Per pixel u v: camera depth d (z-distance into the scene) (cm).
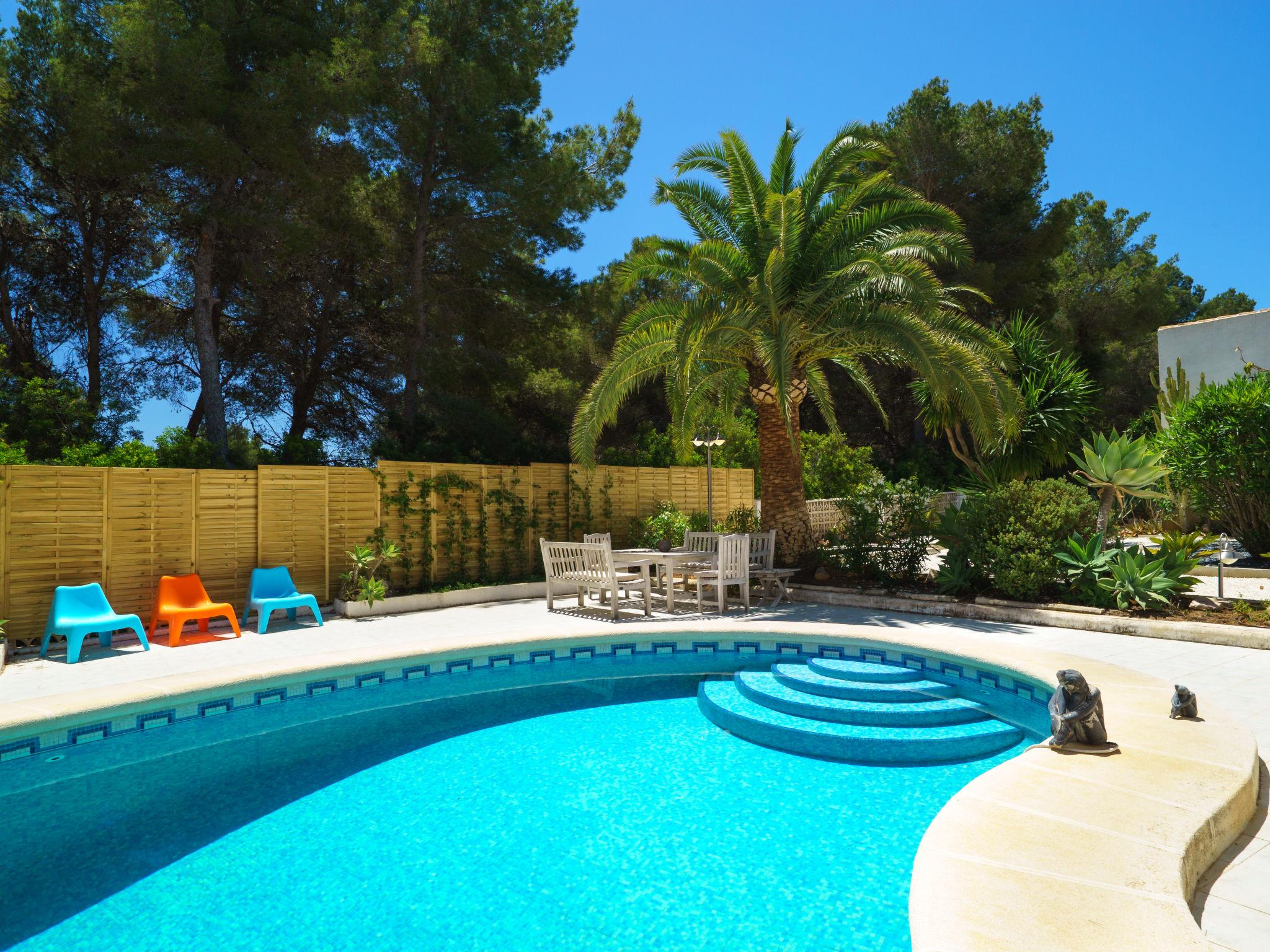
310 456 1547
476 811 431
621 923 308
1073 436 1253
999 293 2589
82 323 1919
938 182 2608
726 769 497
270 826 412
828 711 577
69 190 1686
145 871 362
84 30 1489
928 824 405
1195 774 369
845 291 1093
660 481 1598
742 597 1039
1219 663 668
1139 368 3250
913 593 1051
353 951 291
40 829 410
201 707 607
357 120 1670
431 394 1758
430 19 1720
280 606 956
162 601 897
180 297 1972
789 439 1237
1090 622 849
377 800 450
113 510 912
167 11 1350
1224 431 1130
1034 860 280
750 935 297
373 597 1086
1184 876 277
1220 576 884
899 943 289
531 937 299
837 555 1177
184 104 1388
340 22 1670
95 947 296
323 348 2042
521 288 1914
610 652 836
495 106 1792
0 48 1551
